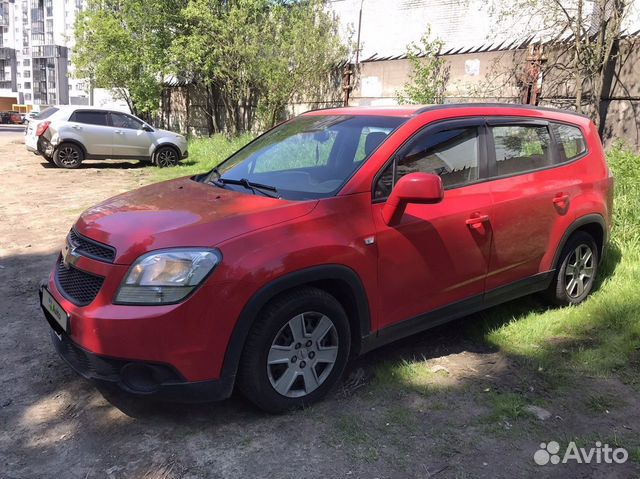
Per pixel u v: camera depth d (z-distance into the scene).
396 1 16.27
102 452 2.88
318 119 4.30
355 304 3.30
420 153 3.65
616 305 4.61
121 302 2.84
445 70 13.84
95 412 3.23
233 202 3.34
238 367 2.99
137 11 19.62
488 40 13.70
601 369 3.73
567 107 11.27
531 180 4.22
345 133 3.84
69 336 3.00
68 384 3.54
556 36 11.20
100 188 11.12
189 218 3.11
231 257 2.86
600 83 10.40
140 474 2.71
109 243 3.01
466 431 3.07
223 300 2.83
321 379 3.27
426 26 15.55
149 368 2.82
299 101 17.73
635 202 6.44
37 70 115.94
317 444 2.94
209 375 2.88
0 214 8.58
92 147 14.09
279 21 16.45
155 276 2.81
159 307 2.79
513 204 4.03
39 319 4.54
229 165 4.31
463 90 13.43
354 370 3.72
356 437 3.00
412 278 3.52
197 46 17.03
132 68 20.64
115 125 14.32
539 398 3.40
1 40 121.81
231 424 3.11
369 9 17.02
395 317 3.51
